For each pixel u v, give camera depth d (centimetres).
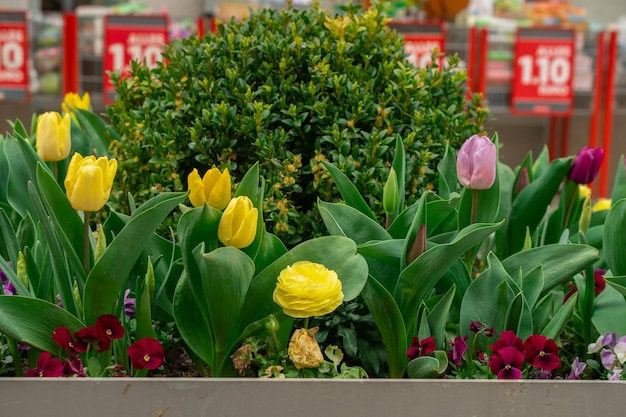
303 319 158
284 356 141
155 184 181
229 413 123
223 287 131
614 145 698
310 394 124
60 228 137
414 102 188
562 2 699
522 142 730
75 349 135
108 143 208
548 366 138
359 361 162
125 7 616
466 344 147
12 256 159
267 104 180
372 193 173
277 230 171
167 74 200
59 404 122
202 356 144
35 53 557
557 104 586
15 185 178
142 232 130
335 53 191
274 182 172
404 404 125
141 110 191
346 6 201
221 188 142
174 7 689
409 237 140
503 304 150
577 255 156
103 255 132
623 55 634
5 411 122
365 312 162
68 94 238
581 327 178
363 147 181
